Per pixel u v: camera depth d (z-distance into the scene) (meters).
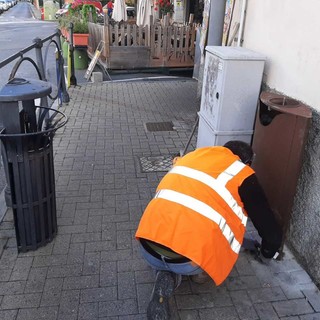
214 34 5.14
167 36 10.27
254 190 2.33
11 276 2.89
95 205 3.87
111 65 10.11
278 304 2.68
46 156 2.97
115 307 2.64
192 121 6.55
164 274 2.32
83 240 3.32
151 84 9.44
